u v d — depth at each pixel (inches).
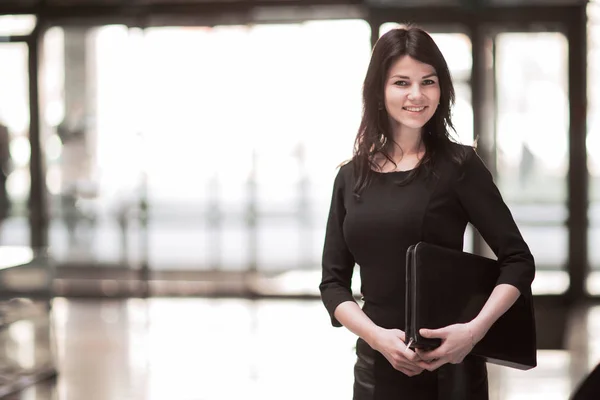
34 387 227.6
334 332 299.9
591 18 348.8
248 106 378.9
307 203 378.6
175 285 386.0
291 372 240.5
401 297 80.4
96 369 247.9
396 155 83.7
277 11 372.5
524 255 78.0
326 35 371.6
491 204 79.6
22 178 391.9
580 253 352.8
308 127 376.2
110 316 338.6
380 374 81.4
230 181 382.3
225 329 308.3
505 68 351.9
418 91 79.5
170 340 289.1
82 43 385.7
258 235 381.4
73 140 388.8
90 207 388.5
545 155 352.8
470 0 349.4
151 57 382.0
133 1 380.2
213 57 379.6
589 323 313.3
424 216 79.4
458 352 73.5
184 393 219.3
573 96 350.6
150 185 385.4
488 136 353.1
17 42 388.2
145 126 384.2
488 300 76.3
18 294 235.1
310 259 379.2
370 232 81.0
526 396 211.3
